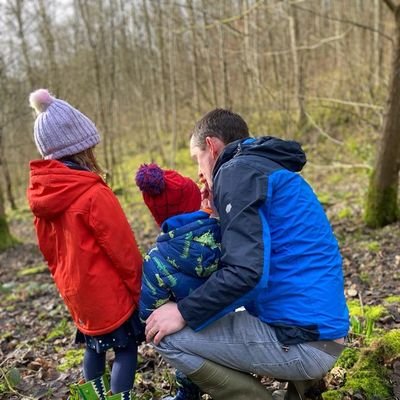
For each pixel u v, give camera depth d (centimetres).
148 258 214
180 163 1547
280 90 1314
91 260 230
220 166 213
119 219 234
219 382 215
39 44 1725
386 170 639
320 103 1224
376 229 649
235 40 1435
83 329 241
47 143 239
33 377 327
